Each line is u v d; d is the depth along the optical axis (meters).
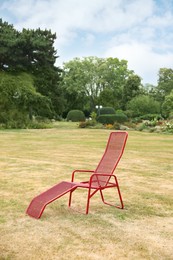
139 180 9.35
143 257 4.34
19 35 40.69
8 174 9.96
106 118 44.31
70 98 75.31
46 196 6.11
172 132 32.06
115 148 6.68
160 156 14.82
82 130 34.81
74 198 7.30
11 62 40.34
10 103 38.03
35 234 5.11
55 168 11.07
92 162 12.59
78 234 5.13
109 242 4.82
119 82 76.81
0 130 33.94
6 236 5.02
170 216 6.14
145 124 37.28
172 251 4.55
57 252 4.46
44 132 31.55
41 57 40.84
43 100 38.69
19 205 6.71
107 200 7.20
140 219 5.93
